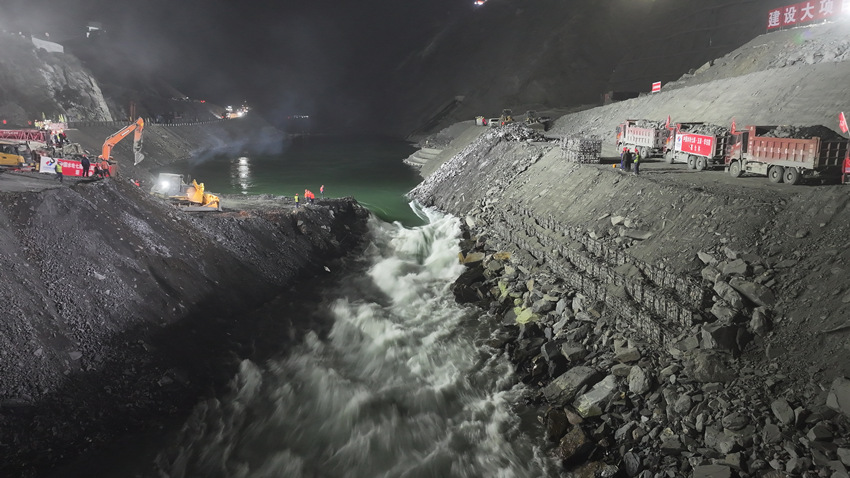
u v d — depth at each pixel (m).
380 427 16.78
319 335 22.61
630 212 23.80
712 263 17.66
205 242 25.78
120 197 23.91
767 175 23.20
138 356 18.05
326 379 19.31
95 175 26.28
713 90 41.69
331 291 27.58
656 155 32.75
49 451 14.01
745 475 11.77
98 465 14.23
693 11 100.81
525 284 24.91
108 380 16.69
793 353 13.75
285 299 26.17
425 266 31.77
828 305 13.99
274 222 31.34
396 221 42.38
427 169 65.88
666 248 19.84
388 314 24.88
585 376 16.86
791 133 23.00
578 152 32.44
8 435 13.71
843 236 15.44
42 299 17.52
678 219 20.95
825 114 29.42
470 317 24.45
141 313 19.61
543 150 40.72
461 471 14.85
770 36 50.88
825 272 14.82
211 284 23.66
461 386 18.91
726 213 19.31
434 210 46.19
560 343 19.14
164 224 24.64
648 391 15.32
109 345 17.75
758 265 16.39
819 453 11.20
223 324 22.12
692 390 14.44
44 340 16.36
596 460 14.19
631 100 54.97
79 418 15.15
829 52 38.62
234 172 67.25
